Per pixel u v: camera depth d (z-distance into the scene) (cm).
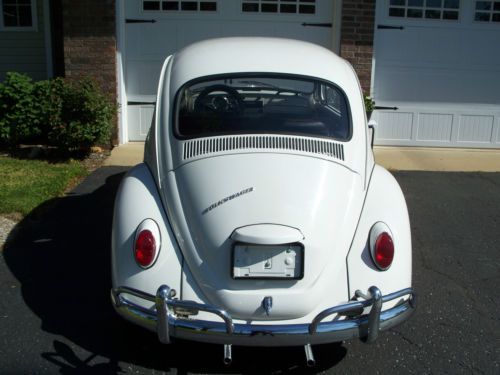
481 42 838
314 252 295
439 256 479
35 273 425
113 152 779
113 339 343
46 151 747
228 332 277
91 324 358
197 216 306
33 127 765
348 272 302
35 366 313
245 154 327
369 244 308
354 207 325
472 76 847
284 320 289
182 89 374
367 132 383
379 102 849
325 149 341
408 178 704
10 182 622
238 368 320
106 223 525
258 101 380
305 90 379
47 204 568
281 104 380
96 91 737
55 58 962
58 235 495
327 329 280
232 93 379
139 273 298
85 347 334
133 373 312
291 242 288
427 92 850
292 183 314
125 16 811
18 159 734
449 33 832
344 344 346
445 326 369
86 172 684
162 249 303
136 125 843
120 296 299
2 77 976
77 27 785
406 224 325
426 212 586
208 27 820
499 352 341
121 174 681
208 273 294
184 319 281
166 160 343
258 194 306
